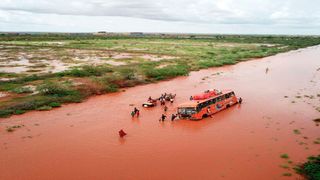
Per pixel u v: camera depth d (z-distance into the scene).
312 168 22.14
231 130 31.53
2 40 186.38
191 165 23.67
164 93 50.09
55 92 47.88
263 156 24.89
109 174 22.47
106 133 31.23
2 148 27.30
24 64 83.12
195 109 35.03
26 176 22.20
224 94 40.12
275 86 54.47
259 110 38.94
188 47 144.38
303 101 42.97
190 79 63.75
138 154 25.94
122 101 45.19
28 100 43.56
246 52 119.19
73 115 37.81
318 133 30.06
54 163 24.33
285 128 31.73
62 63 85.44
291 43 184.75
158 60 91.44
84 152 26.47
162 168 23.28
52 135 30.66
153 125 33.75
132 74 61.69
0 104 41.66
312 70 73.75
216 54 112.31
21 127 33.03
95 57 100.94
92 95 49.16
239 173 22.14
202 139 29.11
